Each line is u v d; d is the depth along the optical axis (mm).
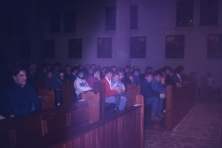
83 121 4379
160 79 7441
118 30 12102
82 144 2445
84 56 18266
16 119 2908
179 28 15484
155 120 6625
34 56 17922
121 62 12078
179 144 5320
